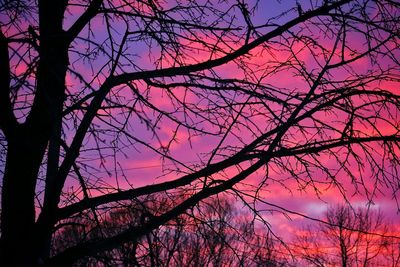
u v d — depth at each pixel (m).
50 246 4.88
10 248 4.41
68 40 4.91
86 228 5.22
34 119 4.70
